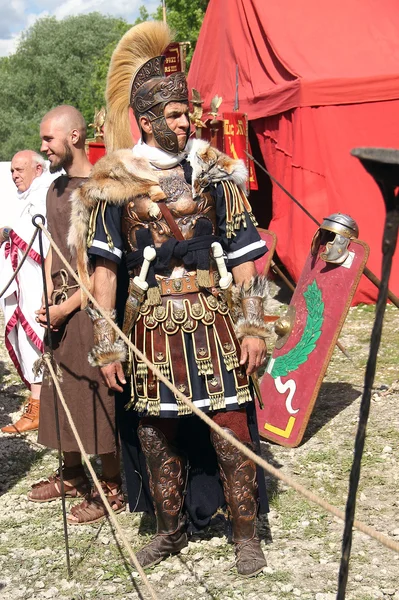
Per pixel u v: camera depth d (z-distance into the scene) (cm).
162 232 298
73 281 356
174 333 298
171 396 298
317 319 444
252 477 307
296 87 782
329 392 525
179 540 321
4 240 491
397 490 375
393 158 133
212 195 305
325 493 376
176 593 296
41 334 474
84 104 4825
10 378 609
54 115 357
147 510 342
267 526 345
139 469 339
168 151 302
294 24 868
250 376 315
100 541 339
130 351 306
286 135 816
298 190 793
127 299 307
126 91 316
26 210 470
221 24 1008
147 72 301
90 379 345
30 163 471
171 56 329
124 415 335
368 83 776
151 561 315
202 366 297
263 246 310
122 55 312
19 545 338
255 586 297
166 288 301
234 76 971
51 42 5038
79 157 360
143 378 301
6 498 388
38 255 464
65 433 354
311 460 416
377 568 307
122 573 311
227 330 304
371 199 784
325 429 460
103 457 358
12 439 470
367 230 783
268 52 892
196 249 300
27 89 5078
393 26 866
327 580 299
